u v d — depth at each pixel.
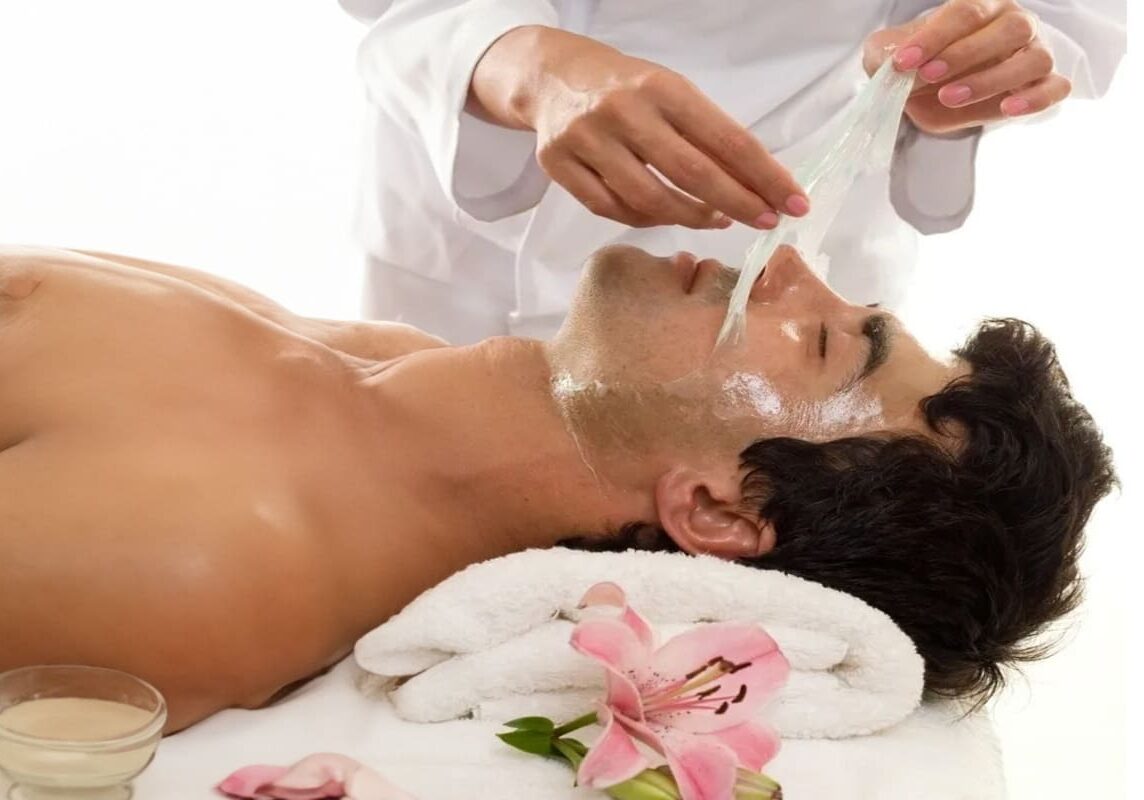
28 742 1.09
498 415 1.50
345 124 2.82
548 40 1.55
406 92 1.79
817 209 1.55
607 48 1.52
